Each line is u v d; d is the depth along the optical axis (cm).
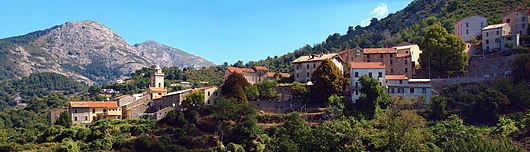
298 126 13138
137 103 19775
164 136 14475
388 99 15600
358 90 16050
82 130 15638
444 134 12962
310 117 15200
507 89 15312
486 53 18638
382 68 16488
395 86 16375
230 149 13538
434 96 15400
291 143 12219
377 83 15388
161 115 17600
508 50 18125
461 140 10638
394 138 12238
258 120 15438
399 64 18388
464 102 15212
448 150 10806
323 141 12162
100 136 15150
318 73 16275
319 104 16200
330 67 16288
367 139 12900
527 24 19438
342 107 15238
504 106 14762
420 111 15162
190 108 16362
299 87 16812
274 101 16650
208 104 17012
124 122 16712
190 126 15125
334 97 15562
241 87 16725
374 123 14362
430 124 14488
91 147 14338
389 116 13275
